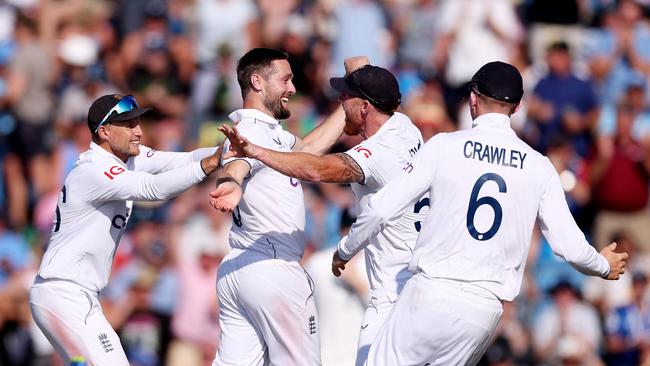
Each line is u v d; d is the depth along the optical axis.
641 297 54.12
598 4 70.94
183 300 51.19
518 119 62.62
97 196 32.44
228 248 51.84
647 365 53.28
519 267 29.69
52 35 65.88
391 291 32.06
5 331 51.28
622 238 57.44
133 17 67.12
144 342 50.88
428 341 29.19
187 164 33.62
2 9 67.00
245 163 30.61
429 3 67.94
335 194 54.41
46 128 62.28
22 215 60.53
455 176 29.25
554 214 29.47
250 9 66.56
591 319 53.03
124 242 53.47
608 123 65.44
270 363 32.62
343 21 66.00
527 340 52.56
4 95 62.47
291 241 32.41
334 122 35.12
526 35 69.31
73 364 32.66
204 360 50.88
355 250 30.03
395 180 29.41
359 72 32.06
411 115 59.81
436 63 67.06
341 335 42.91
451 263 29.23
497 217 29.20
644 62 68.00
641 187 60.09
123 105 32.88
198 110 62.91
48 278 32.91
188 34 66.19
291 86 32.59
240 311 32.78
